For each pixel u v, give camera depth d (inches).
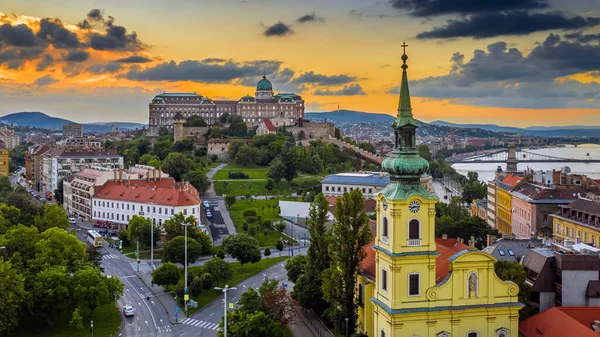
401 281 4362.7
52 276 6023.6
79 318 5846.5
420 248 4365.2
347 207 5349.4
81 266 6791.3
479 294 4473.4
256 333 5201.8
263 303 5792.3
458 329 4436.5
